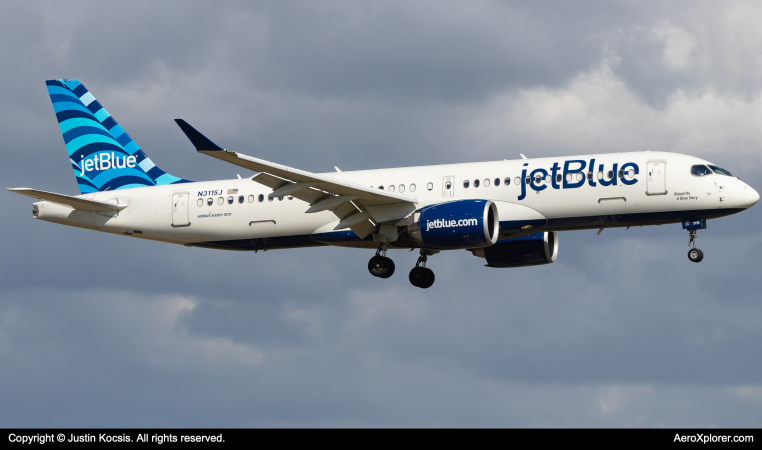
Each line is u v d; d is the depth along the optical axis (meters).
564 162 105.44
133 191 122.62
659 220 103.50
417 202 107.12
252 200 116.19
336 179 112.12
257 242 117.50
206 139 89.31
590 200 103.50
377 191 103.69
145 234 121.50
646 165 102.69
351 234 111.50
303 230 114.56
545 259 119.44
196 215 118.25
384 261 111.06
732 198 100.12
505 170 107.31
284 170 96.75
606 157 104.75
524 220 105.25
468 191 107.81
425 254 119.06
